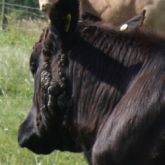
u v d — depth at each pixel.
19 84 11.82
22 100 10.86
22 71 12.22
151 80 4.27
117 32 4.62
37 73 4.98
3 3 21.84
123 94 4.45
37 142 5.20
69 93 4.71
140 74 4.39
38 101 5.00
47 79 4.81
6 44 16.12
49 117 4.89
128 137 4.20
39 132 5.09
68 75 4.71
